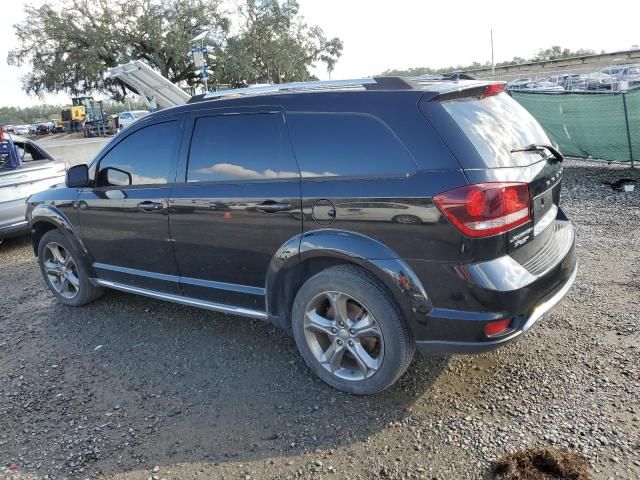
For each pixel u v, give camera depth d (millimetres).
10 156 6891
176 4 41438
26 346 4043
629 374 3062
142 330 4176
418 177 2609
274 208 3055
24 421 3045
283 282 3213
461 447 2584
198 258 3572
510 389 3020
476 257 2521
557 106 9812
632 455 2439
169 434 2842
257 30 44719
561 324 3717
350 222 2805
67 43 39906
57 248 4715
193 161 3537
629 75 26797
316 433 2770
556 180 3150
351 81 3012
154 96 15570
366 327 2896
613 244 5344
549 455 2422
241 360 3584
